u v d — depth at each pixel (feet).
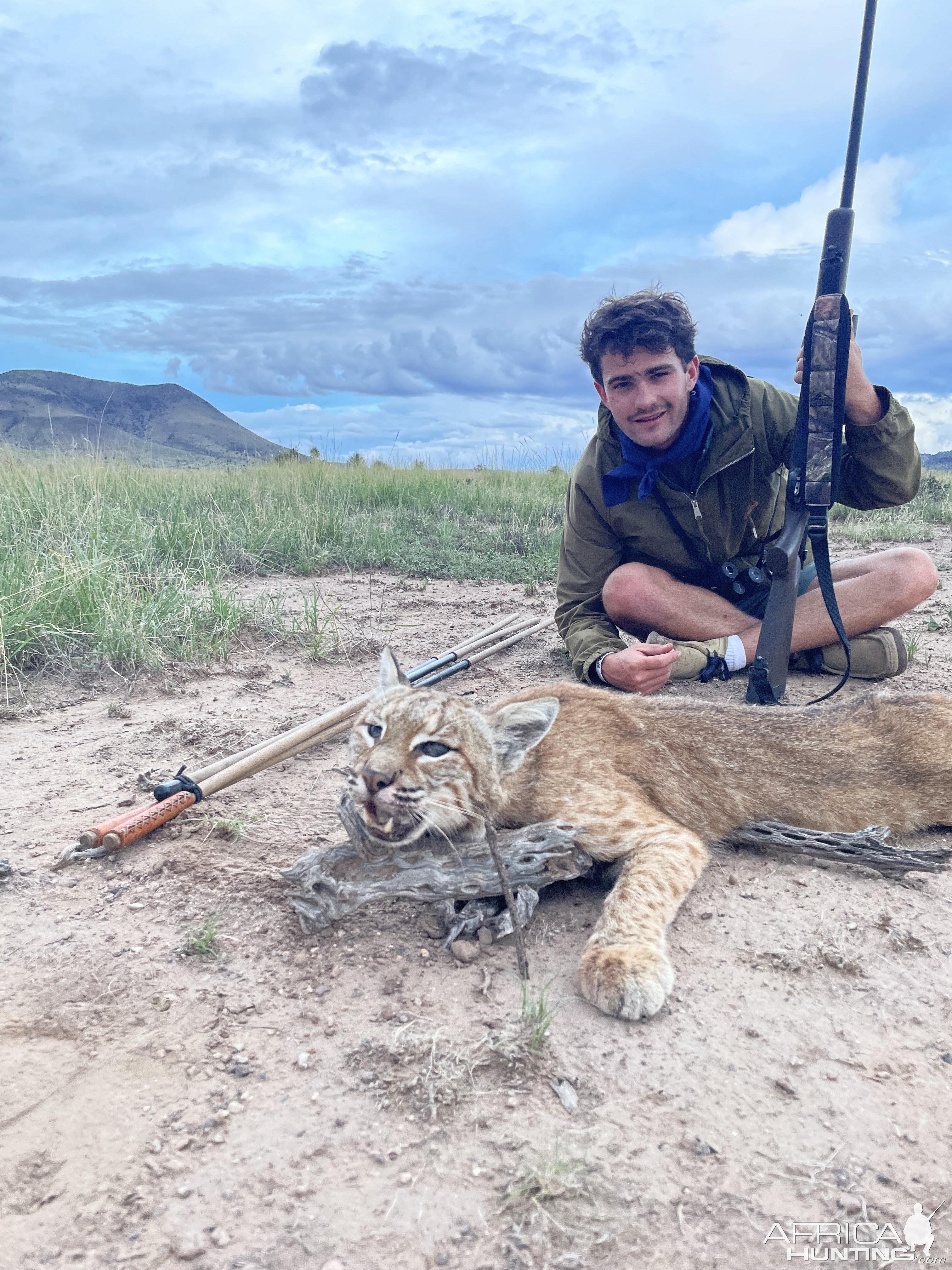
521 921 10.05
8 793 13.35
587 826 11.31
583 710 12.85
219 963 9.25
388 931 9.96
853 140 15.06
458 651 20.24
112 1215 6.26
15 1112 7.18
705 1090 7.57
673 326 15.64
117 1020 8.34
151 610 21.31
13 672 19.15
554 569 33.73
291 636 22.72
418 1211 6.31
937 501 55.16
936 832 13.14
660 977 8.81
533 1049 7.92
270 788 13.80
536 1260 5.95
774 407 17.49
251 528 35.22
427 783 10.18
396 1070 7.72
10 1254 5.93
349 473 55.01
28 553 23.72
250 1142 6.92
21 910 10.14
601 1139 6.98
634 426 16.39
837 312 15.08
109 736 15.96
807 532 16.30
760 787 12.57
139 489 39.32
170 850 11.59
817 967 9.41
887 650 18.66
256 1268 5.86
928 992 9.02
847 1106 7.42
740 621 18.90
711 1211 6.36
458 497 51.01
